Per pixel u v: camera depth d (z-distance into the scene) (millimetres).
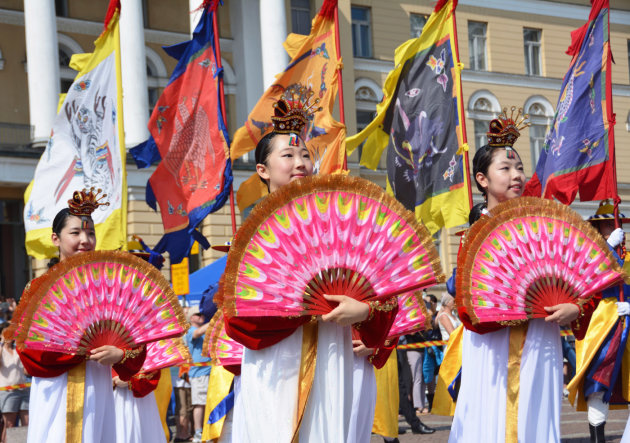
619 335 7078
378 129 10320
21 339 5137
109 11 9727
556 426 4805
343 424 3906
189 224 9984
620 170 33781
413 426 10953
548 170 8430
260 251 3738
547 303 4656
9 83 25891
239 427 4754
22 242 25953
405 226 3736
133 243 9242
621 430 9383
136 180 25406
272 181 4336
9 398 11406
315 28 9984
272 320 3770
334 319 3684
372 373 4645
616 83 34062
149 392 6582
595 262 4637
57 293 5176
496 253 4664
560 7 33719
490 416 4984
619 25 34500
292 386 3848
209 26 10086
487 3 32375
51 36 24891
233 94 29141
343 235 3725
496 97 32000
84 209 5816
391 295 3766
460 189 9602
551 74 33344
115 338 5285
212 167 9930
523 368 4820
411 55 10109
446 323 10664
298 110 4391
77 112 9703
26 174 24562
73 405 5258
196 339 11227
